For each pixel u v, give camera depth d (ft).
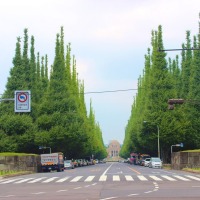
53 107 230.68
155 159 220.84
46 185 84.38
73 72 314.76
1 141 211.61
